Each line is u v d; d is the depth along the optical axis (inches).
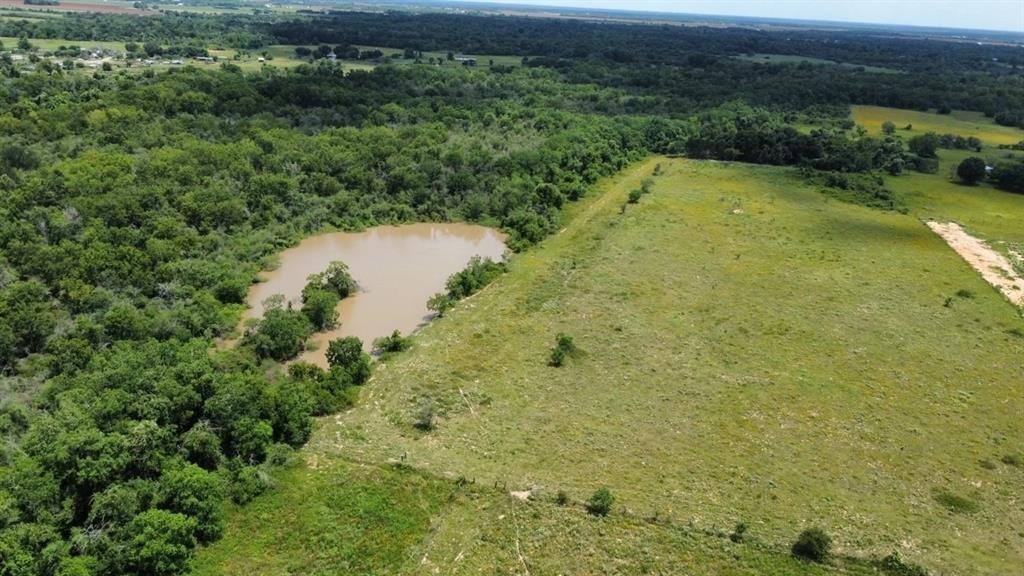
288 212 3809.1
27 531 1443.2
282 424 1980.8
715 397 2252.7
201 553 1608.0
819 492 1820.9
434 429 2081.7
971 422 2139.5
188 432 1828.2
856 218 4033.0
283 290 3105.3
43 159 3858.3
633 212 4077.3
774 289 3075.8
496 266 3299.7
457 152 4500.5
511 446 2000.5
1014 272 3297.2
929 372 2413.9
